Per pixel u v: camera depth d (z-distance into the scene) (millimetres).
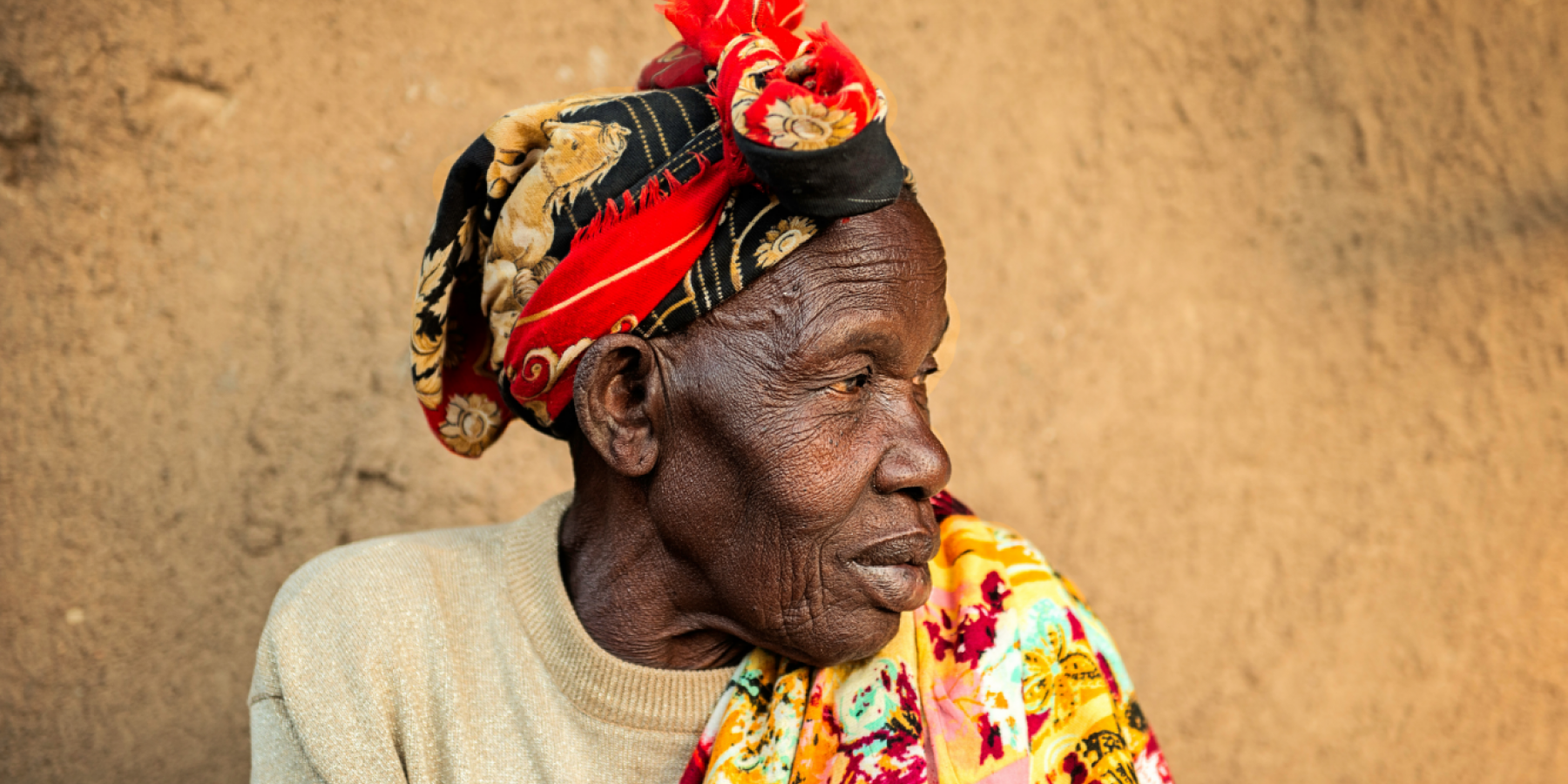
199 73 1426
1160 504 1974
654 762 1048
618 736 1046
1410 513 2129
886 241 924
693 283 936
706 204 923
